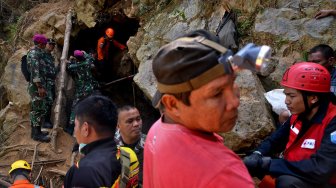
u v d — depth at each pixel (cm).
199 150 103
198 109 101
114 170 178
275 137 226
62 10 739
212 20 536
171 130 110
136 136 308
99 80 780
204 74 96
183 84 99
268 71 465
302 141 196
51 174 548
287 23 487
